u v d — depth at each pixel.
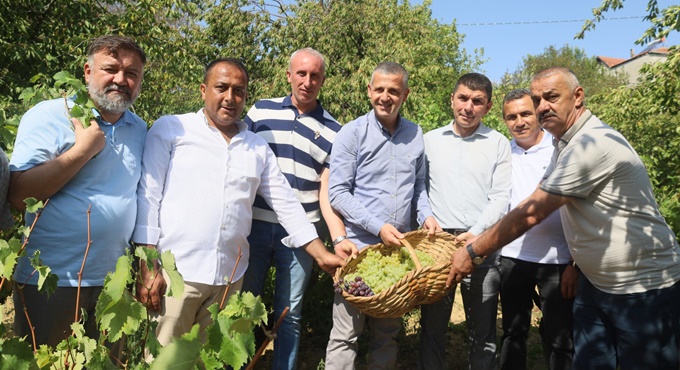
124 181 2.92
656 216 3.08
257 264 3.90
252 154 3.36
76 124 2.65
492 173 3.96
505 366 4.26
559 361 4.04
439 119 10.61
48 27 10.56
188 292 3.12
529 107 4.12
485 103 3.90
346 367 3.77
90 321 2.83
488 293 3.91
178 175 3.17
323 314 5.09
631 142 8.80
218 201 3.20
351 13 16.23
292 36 16.62
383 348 3.84
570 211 3.21
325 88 14.98
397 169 3.80
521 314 4.22
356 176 3.83
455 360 5.05
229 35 17.38
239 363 1.53
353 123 3.80
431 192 4.09
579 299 3.39
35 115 2.75
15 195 2.62
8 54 9.40
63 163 2.57
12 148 3.22
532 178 4.14
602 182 3.04
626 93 8.25
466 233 3.69
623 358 3.15
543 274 4.02
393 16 17.19
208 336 1.53
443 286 3.41
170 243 3.13
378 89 3.68
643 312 3.04
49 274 2.08
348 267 3.58
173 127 3.21
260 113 4.06
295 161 3.94
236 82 3.21
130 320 1.79
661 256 3.05
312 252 3.52
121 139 2.96
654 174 6.70
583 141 3.04
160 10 12.47
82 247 2.75
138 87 2.92
